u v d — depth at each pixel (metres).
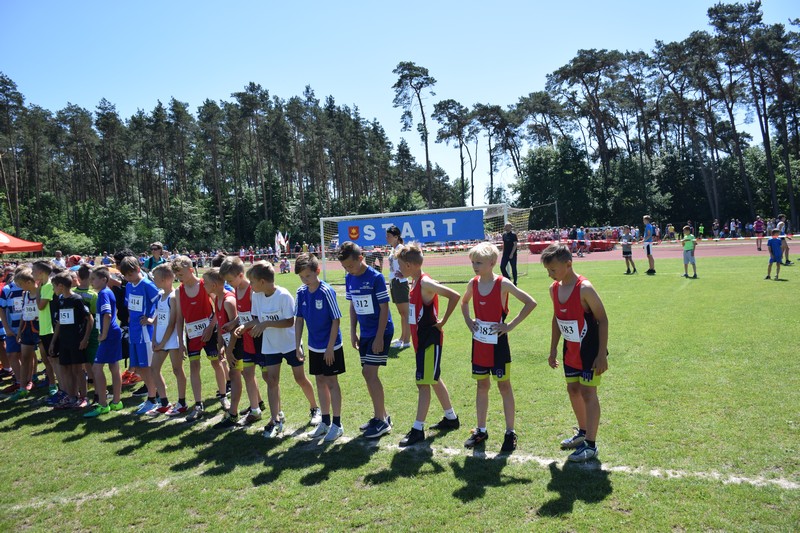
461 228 18.84
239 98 63.38
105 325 6.21
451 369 6.97
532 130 66.75
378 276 4.95
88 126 68.12
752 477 3.65
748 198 50.09
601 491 3.59
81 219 63.91
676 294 11.99
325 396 5.07
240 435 5.21
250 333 5.23
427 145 62.09
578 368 4.19
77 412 6.34
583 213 54.84
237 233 69.00
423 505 3.58
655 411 4.94
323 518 3.50
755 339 7.32
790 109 51.31
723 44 44.53
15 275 6.89
